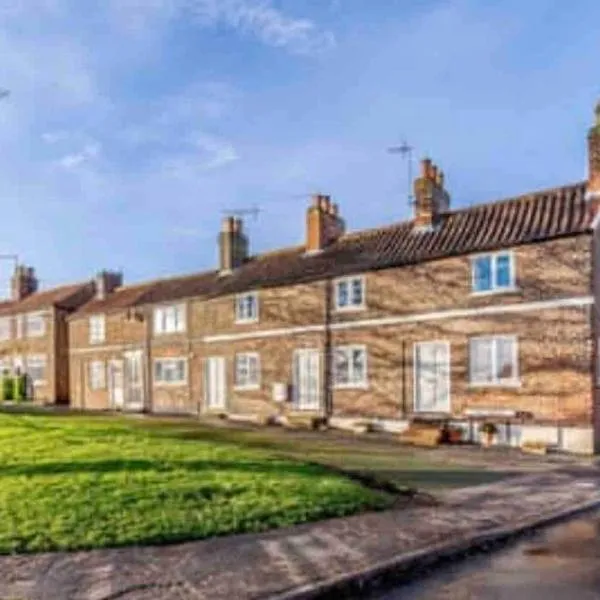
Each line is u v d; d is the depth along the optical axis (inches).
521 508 565.3
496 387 1100.5
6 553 394.9
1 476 561.0
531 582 378.3
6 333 2448.3
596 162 1053.8
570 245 1035.3
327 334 1358.3
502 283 1110.4
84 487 524.1
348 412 1307.8
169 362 1759.4
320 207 1505.9
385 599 352.8
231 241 1711.4
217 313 1630.2
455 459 880.3
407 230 1338.6
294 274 1444.4
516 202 1199.6
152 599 329.4
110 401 1963.6
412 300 1224.8
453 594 358.9
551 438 1029.8
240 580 358.6
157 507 484.1
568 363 1024.9
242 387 1544.0
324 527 474.6
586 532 504.4
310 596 344.8
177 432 1156.5
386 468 783.1
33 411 1633.9
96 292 2233.0
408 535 458.3
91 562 383.9
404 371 1223.5
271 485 564.7
